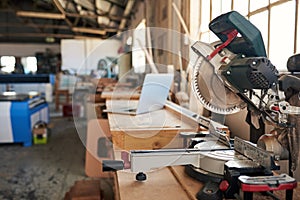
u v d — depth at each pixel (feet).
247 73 2.92
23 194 9.62
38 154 14.16
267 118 3.25
